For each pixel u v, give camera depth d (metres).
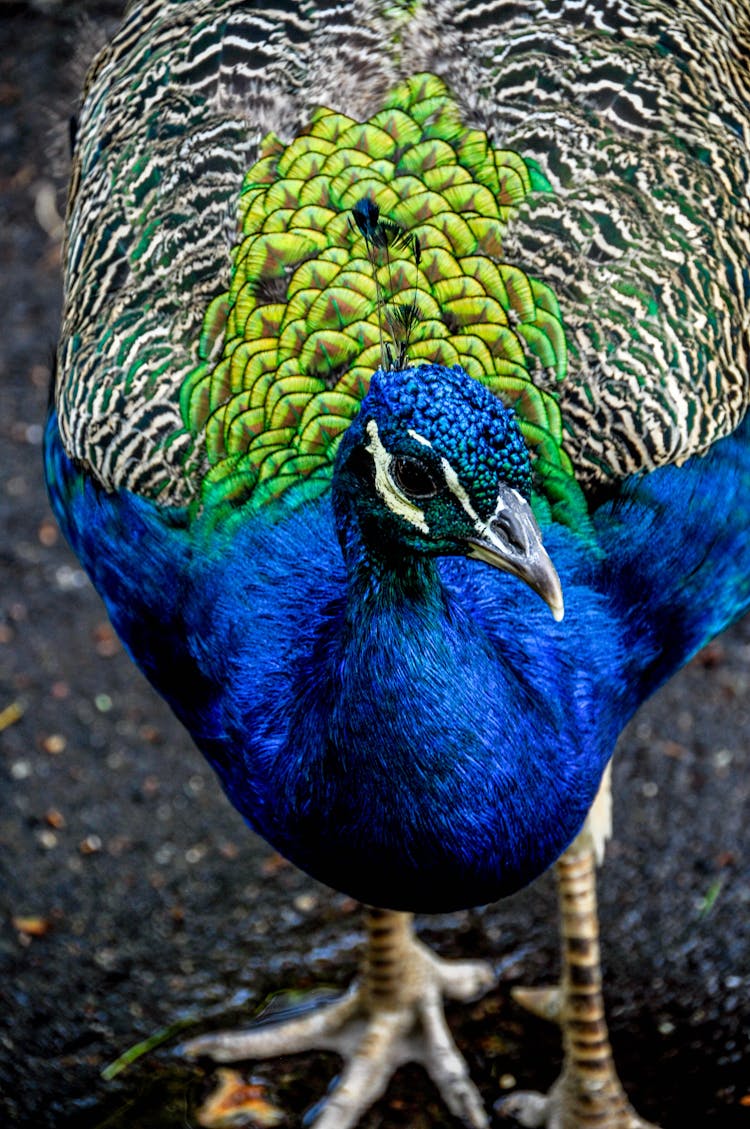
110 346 5.22
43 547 7.86
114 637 7.51
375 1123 5.69
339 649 4.43
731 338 5.21
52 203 9.30
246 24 5.44
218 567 4.95
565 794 4.59
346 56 5.29
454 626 4.34
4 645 7.46
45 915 6.46
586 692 4.79
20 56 10.06
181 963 6.28
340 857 4.55
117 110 5.66
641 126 5.22
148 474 5.08
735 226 5.34
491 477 4.00
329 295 4.87
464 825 4.36
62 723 7.14
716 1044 5.89
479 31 5.32
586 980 5.43
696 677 7.18
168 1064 5.94
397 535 4.15
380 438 4.07
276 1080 5.88
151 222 5.28
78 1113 5.79
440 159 5.03
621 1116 5.54
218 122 5.30
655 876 6.46
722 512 5.20
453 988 6.05
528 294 4.89
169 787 6.91
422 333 4.81
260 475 4.90
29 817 6.79
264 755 4.74
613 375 4.90
